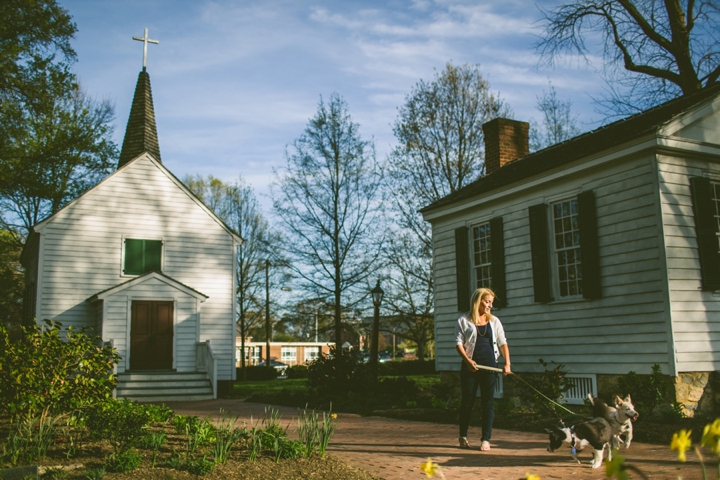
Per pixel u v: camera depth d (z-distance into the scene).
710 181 11.30
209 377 19.44
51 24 20.98
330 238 29.03
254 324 44.59
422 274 29.31
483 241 15.02
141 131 23.84
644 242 10.84
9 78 21.14
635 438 7.84
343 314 30.00
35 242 21.83
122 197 21.27
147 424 7.65
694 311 10.53
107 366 8.12
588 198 11.91
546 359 12.79
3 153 23.31
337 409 13.70
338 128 28.81
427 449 7.39
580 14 21.80
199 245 22.23
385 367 38.34
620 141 11.04
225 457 6.17
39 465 5.87
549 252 12.95
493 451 7.14
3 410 7.54
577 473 5.69
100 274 20.61
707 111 11.05
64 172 29.52
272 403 16.48
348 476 5.68
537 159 14.91
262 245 36.06
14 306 33.53
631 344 10.95
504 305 14.05
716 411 10.42
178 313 20.50
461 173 27.88
